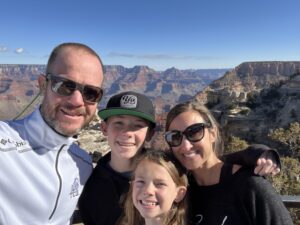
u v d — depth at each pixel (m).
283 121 12.95
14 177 0.60
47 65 0.65
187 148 0.62
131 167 0.73
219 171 0.62
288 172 6.15
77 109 0.64
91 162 0.76
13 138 0.62
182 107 0.64
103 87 0.68
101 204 0.74
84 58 0.64
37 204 0.63
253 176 0.58
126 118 0.71
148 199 0.61
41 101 0.66
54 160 0.65
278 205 0.56
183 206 0.62
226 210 0.59
